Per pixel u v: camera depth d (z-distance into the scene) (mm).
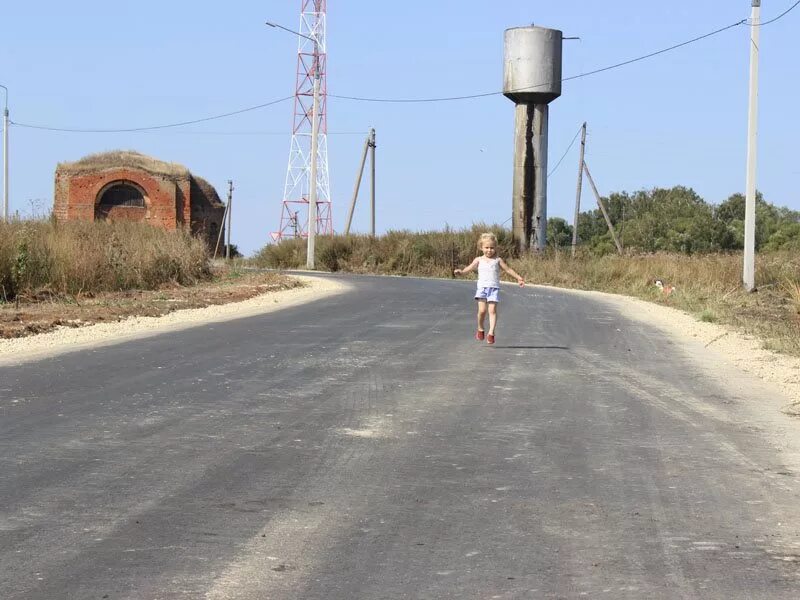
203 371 12289
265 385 11328
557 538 5879
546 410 10117
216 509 6355
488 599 4875
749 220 30703
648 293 32250
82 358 13211
